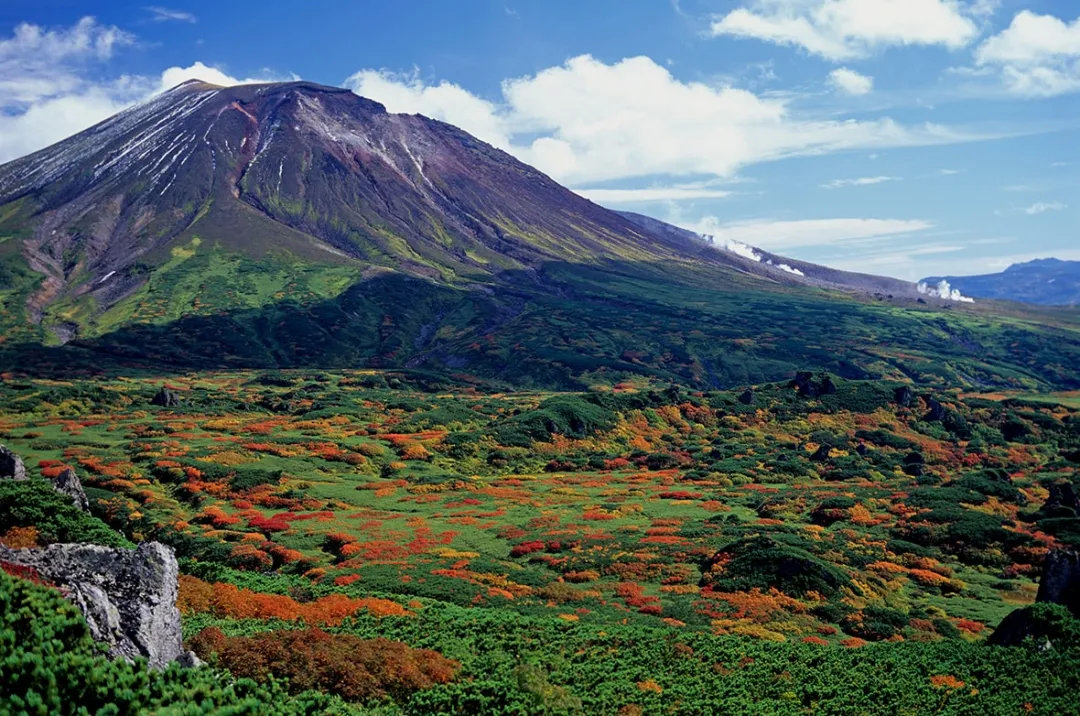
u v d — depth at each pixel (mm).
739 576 59500
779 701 33906
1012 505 88062
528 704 28219
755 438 134250
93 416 126250
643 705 31844
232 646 29281
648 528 74938
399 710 27516
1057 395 191125
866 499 87375
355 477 97812
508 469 112750
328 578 55469
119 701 16344
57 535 44656
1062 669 37469
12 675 15750
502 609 50469
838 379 159250
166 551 26125
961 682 36688
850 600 56844
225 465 91938
